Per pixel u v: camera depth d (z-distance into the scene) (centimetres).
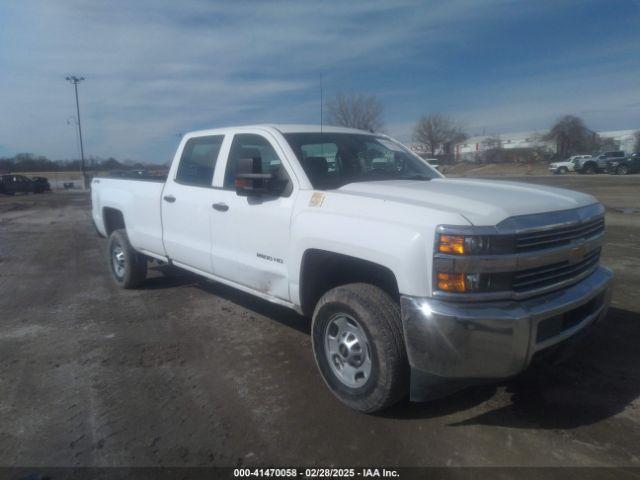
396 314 301
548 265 296
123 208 600
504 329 268
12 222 1573
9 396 360
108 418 328
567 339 304
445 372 274
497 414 327
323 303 335
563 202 321
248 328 490
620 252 809
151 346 448
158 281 682
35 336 479
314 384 372
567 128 5375
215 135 477
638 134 5803
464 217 275
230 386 371
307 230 346
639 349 422
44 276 741
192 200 477
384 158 447
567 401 342
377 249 296
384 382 301
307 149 402
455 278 269
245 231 411
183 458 286
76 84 4375
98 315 538
